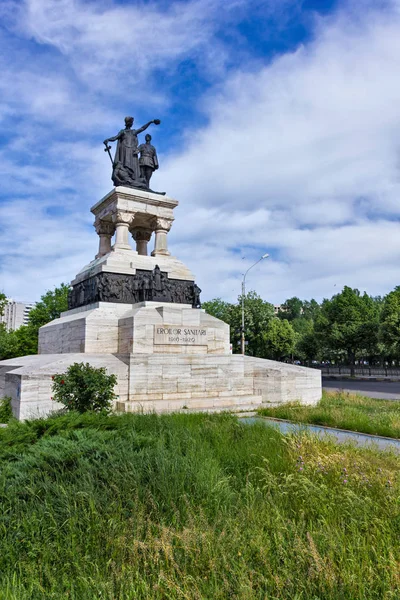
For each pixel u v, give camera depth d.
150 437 8.34
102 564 4.47
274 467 7.47
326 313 66.31
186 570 4.28
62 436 8.06
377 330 59.72
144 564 4.34
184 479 6.32
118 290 22.67
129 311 21.78
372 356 79.25
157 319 20.22
